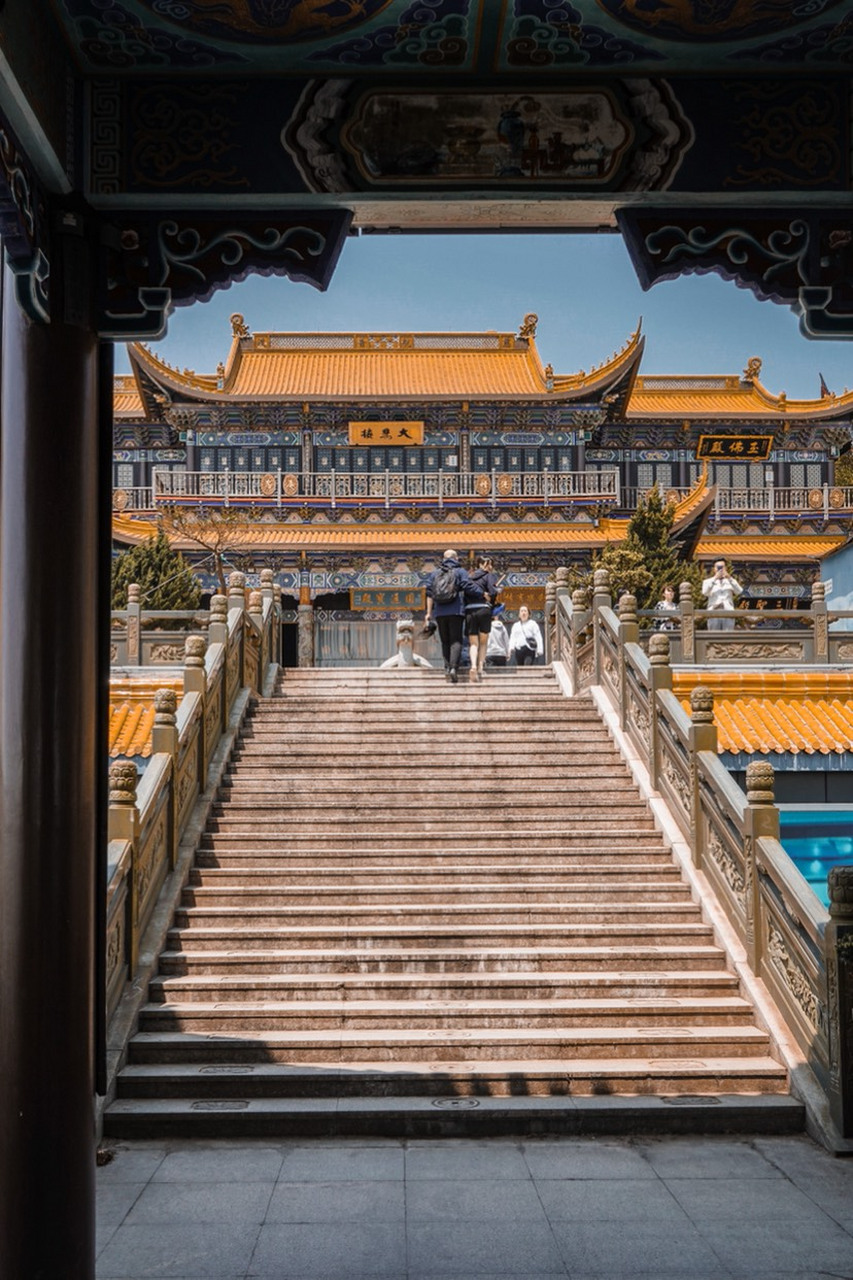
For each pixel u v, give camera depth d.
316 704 14.50
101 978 5.10
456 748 12.98
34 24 4.50
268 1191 6.39
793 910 8.00
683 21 4.78
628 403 43.97
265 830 11.29
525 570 38.22
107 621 5.27
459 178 5.17
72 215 5.00
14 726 4.83
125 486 42.62
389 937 9.37
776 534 42.91
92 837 4.96
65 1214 4.68
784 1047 7.99
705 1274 5.31
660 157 5.21
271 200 5.14
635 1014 8.51
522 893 10.05
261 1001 8.74
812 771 13.67
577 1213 6.06
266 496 37.91
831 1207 6.15
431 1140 7.34
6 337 4.95
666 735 11.23
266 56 4.96
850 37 4.91
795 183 5.21
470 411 41.41
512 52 5.00
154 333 5.18
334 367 44.66
